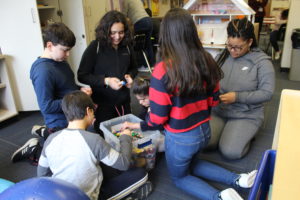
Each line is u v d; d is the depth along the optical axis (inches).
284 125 24.4
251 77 74.9
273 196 22.7
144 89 69.0
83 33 133.5
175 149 54.2
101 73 81.8
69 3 129.0
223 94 73.6
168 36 45.0
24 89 112.5
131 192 59.5
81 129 48.3
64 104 48.5
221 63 80.9
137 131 75.0
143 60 177.5
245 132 76.2
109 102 85.2
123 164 50.4
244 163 75.5
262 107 80.4
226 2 97.9
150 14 193.3
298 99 24.6
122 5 164.1
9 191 35.8
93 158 47.2
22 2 101.3
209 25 105.1
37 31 105.7
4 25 103.0
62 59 67.3
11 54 106.7
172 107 49.4
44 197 34.1
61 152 46.2
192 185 58.7
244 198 60.8
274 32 200.7
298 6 156.9
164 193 64.6
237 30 69.2
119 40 78.5
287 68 173.2
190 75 44.2
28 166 77.5
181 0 274.5
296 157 23.1
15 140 93.1
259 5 222.4
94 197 50.0
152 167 71.7
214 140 79.3
